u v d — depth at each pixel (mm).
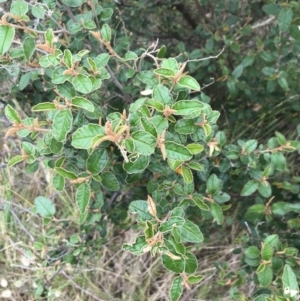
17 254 776
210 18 733
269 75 644
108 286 759
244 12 710
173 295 360
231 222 635
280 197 610
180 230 356
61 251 581
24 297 754
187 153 339
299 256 511
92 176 378
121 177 460
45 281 662
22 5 384
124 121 335
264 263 421
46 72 467
